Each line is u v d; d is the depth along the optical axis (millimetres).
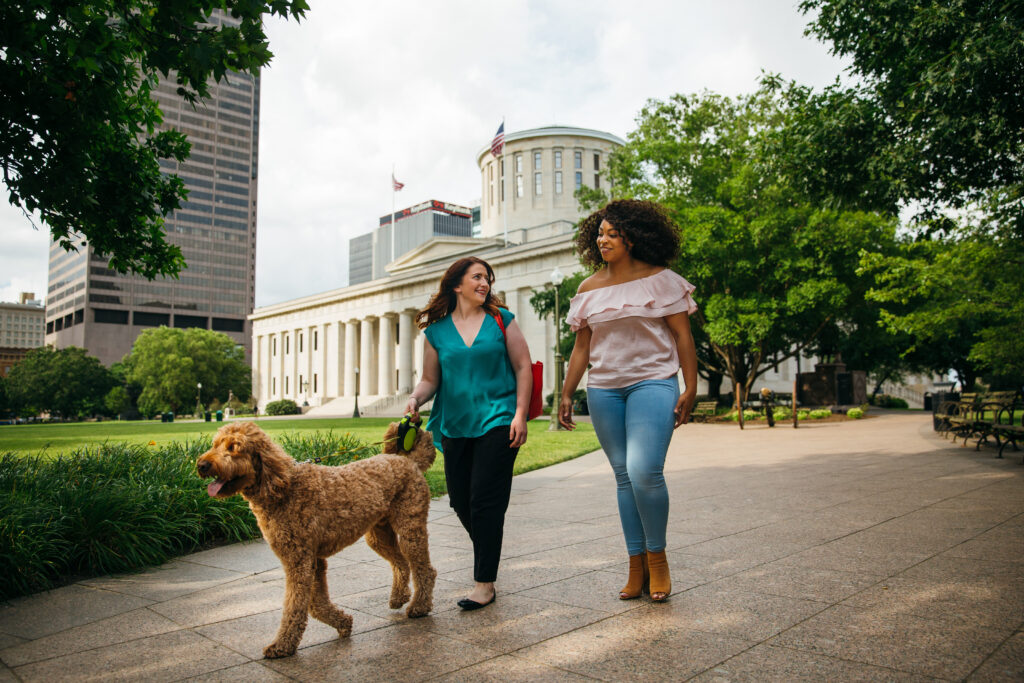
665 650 2893
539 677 2650
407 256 73875
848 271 26078
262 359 91188
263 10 5371
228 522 5953
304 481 3074
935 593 3562
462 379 3816
